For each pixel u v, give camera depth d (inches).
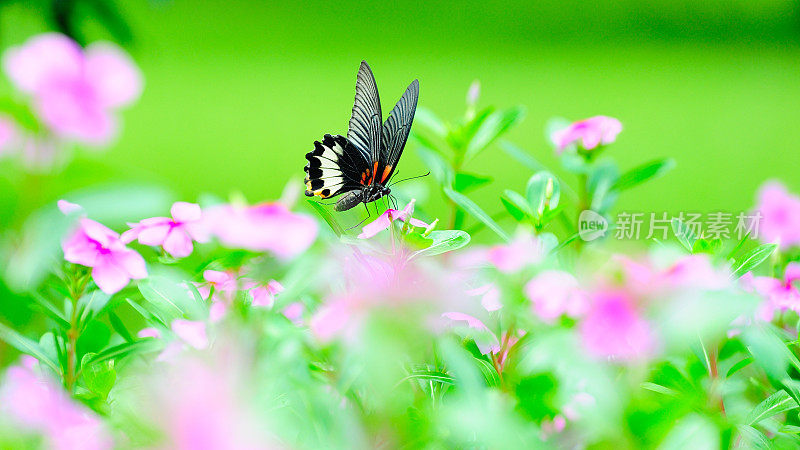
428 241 83.5
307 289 83.4
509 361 85.0
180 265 85.4
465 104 358.0
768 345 83.9
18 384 70.0
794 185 235.0
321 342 69.8
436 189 189.2
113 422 70.7
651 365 83.8
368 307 53.7
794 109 345.7
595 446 67.3
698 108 354.0
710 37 520.1
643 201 207.0
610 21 563.8
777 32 528.7
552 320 83.8
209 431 50.5
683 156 276.4
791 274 86.3
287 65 446.9
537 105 360.8
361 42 512.4
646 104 364.5
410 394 83.8
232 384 56.8
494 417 64.6
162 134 295.9
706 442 63.3
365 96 91.7
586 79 420.5
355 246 83.6
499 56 480.7
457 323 83.5
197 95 366.6
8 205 44.3
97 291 85.0
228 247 81.7
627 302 66.1
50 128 44.3
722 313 64.2
